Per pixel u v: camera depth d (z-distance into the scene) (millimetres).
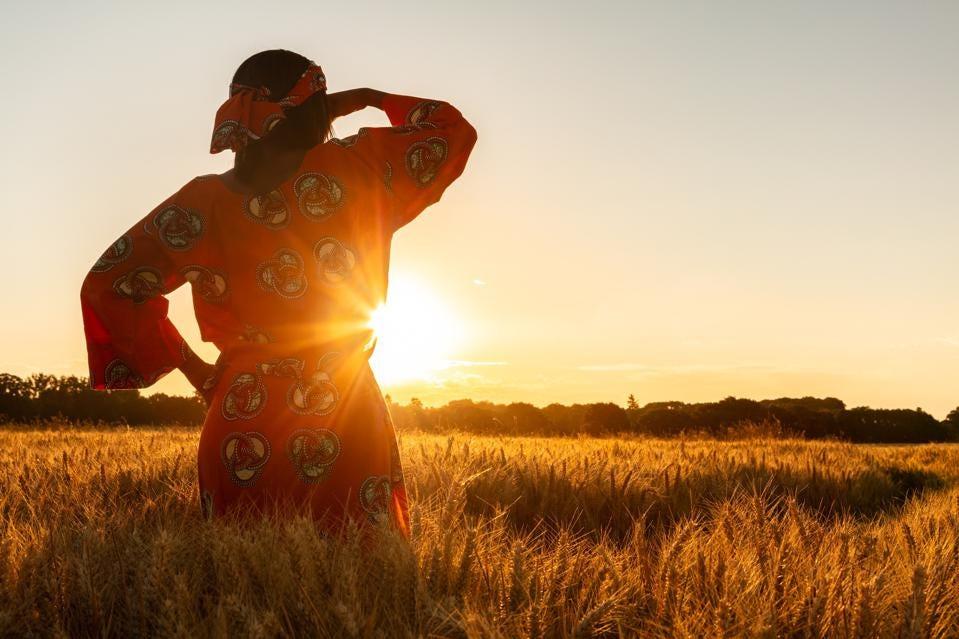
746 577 2652
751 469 7941
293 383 2805
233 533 2551
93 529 2998
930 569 2721
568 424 27984
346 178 2842
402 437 10047
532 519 5422
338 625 2184
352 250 2854
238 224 2762
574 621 2326
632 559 2967
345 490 2801
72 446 8109
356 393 2885
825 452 11266
